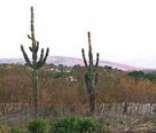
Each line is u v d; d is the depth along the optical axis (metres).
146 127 20.97
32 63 22.30
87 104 29.86
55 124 14.38
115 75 50.31
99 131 15.48
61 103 32.06
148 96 37.66
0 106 28.66
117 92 37.56
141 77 51.47
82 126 14.59
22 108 28.89
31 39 22.00
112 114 27.97
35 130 13.90
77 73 50.53
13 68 50.75
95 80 24.84
